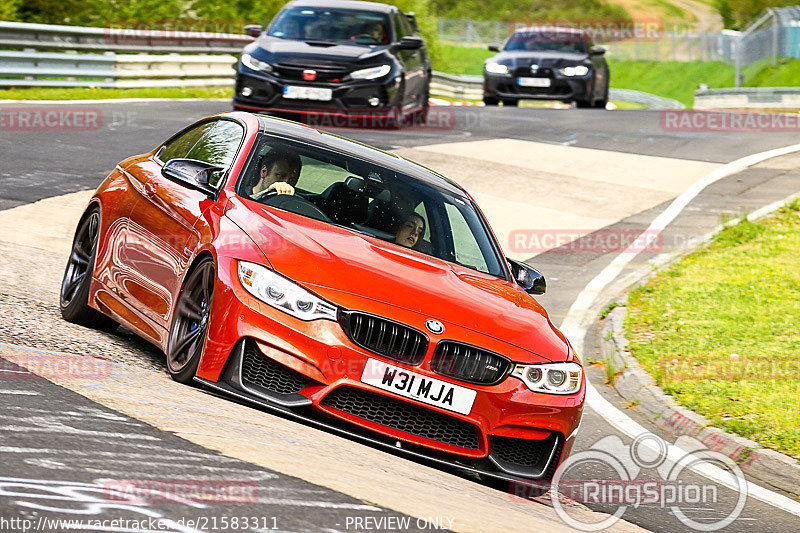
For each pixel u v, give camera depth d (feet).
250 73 159.12
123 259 59.36
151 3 316.60
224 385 47.83
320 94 157.58
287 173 58.49
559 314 100.22
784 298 103.65
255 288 47.67
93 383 45.39
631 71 542.57
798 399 74.54
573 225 132.16
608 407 75.66
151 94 216.33
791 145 193.16
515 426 49.29
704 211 142.20
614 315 99.35
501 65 237.25
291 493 34.53
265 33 169.27
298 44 164.25
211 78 250.78
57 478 31.48
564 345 53.16
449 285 53.06
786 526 54.54
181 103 193.98
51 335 55.93
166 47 234.79
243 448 39.14
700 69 510.17
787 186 157.48
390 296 49.01
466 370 48.57
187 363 49.67
